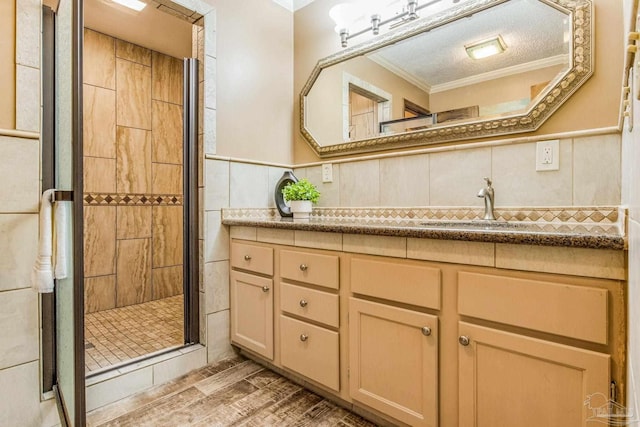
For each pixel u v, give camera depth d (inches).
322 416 55.4
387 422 52.0
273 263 65.4
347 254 52.9
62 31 49.4
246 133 82.1
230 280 76.5
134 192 114.3
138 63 114.7
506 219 57.8
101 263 106.9
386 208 73.7
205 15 74.2
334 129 84.8
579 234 33.3
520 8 58.2
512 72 59.0
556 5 54.4
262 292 67.8
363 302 50.4
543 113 54.9
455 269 41.6
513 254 37.3
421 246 44.5
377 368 49.1
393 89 73.9
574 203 51.9
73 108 39.7
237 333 74.3
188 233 74.7
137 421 54.3
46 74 55.1
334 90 85.0
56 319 54.2
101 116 106.7
